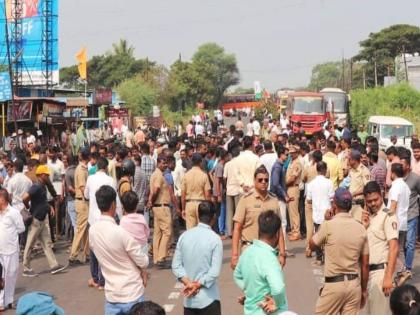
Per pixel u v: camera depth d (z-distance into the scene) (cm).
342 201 853
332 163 1728
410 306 529
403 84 6425
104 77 12069
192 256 840
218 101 13175
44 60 4488
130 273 853
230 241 1842
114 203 868
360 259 862
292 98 5291
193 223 1545
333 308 854
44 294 498
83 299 1285
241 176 1600
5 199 1237
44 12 4453
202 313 838
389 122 4156
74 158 1720
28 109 3522
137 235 995
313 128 5203
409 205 1359
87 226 1594
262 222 746
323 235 852
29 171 1717
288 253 1652
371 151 1703
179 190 1878
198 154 1563
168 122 8019
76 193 1585
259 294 738
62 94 5391
